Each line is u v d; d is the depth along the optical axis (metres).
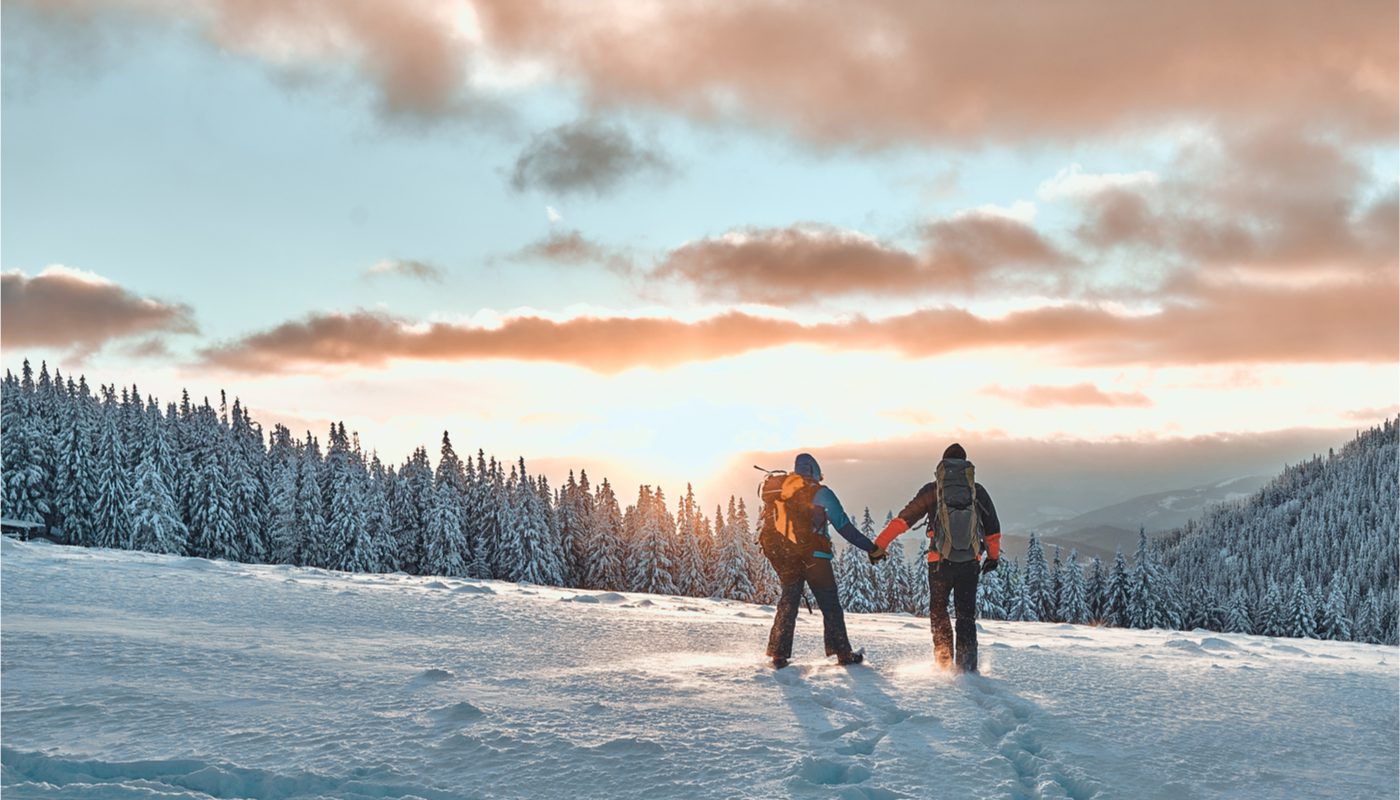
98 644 6.43
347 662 6.29
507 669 6.23
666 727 4.54
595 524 87.00
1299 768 4.20
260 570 15.55
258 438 83.31
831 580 7.02
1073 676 6.41
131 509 61.59
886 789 3.61
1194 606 103.56
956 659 6.46
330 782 3.68
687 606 14.44
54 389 80.06
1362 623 147.62
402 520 75.06
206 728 4.42
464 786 3.63
